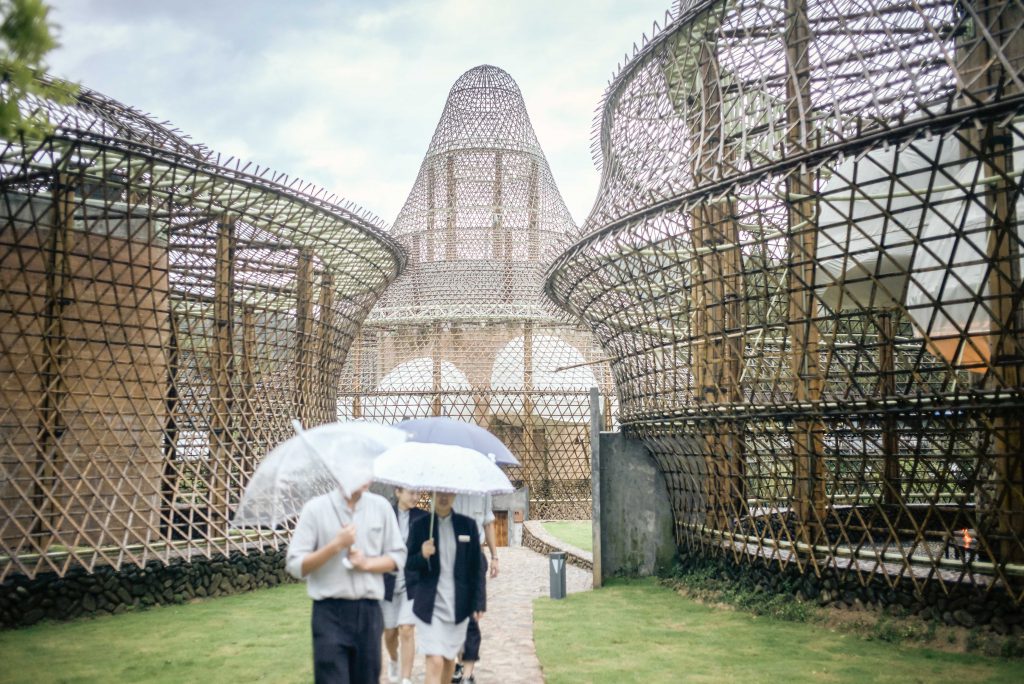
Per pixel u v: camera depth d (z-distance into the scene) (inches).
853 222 473.4
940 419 474.0
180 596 636.7
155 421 648.4
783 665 429.7
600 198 802.8
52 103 648.4
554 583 642.2
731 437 617.9
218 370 700.7
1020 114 402.6
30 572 564.7
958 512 481.1
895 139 444.1
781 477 587.2
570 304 837.2
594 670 420.5
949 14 537.6
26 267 583.2
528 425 1438.2
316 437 246.4
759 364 575.5
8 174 559.5
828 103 525.0
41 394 595.5
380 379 1539.1
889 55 573.9
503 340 1525.6
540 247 1626.5
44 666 442.6
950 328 583.8
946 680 398.0
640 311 722.2
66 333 600.4
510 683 395.5
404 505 382.6
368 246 844.0
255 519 250.8
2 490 583.8
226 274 714.8
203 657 460.1
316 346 841.5
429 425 386.0
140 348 657.6
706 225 573.9
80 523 618.2
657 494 735.7
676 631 516.1
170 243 687.1
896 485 582.2
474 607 318.0
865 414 502.3
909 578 507.5
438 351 1503.4
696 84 666.8
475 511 409.4
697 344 631.8
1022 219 500.7
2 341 549.3
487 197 1648.6
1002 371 460.8
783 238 562.3
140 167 599.2
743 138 545.3
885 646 470.0
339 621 239.5
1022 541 457.7
